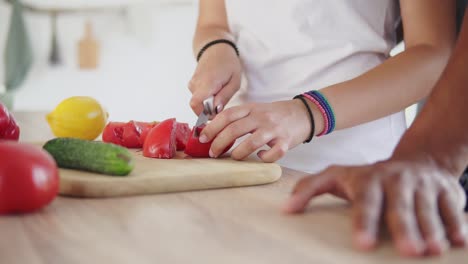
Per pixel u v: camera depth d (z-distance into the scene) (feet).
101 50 12.26
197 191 2.82
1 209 2.23
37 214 2.29
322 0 4.33
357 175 2.20
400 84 3.58
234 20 4.79
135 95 12.60
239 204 2.54
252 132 3.34
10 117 3.50
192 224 2.21
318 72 4.38
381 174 2.17
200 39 4.60
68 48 12.14
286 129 3.31
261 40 4.61
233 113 3.34
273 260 1.83
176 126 3.67
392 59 3.72
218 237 2.05
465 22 2.69
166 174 2.81
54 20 11.91
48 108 12.25
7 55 11.59
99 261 1.78
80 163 2.78
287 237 2.06
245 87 4.78
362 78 3.59
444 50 3.75
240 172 2.94
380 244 1.98
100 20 12.12
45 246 1.91
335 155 4.30
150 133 3.50
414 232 1.90
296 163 4.34
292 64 4.49
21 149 2.29
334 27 4.36
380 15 4.35
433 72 3.67
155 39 12.39
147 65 12.51
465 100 2.49
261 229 2.15
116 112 12.55
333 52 4.33
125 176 2.74
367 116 3.54
